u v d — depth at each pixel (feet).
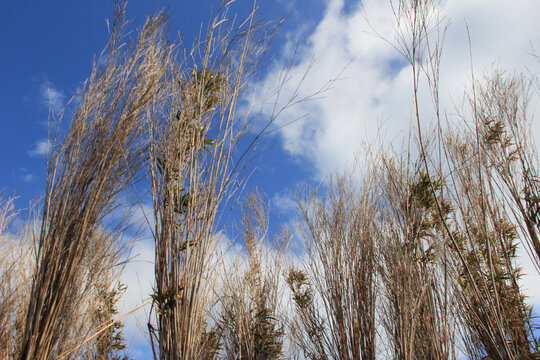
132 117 6.33
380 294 7.84
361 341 7.30
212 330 8.54
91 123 6.16
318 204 8.83
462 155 9.17
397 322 7.02
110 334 8.89
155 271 5.77
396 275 7.14
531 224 8.17
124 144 6.15
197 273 5.77
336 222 8.39
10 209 8.50
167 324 5.49
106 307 8.90
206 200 6.06
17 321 7.04
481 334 7.09
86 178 5.83
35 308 5.17
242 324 8.89
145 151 6.45
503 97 9.80
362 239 8.05
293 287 9.96
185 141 6.31
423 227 7.62
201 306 5.89
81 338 6.12
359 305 7.57
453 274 7.36
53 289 5.36
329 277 7.95
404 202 7.47
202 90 6.45
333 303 7.73
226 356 8.67
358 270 7.82
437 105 6.23
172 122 6.51
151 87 6.61
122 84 6.56
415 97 5.93
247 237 10.80
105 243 6.64
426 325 6.98
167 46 7.10
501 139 9.45
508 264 8.45
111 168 6.01
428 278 7.10
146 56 6.86
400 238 7.45
